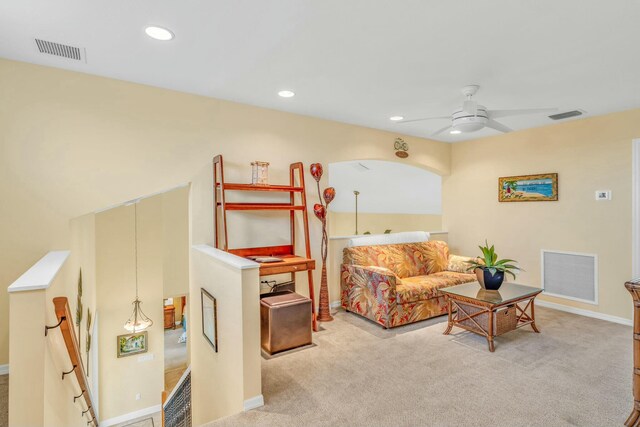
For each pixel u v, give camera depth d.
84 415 3.07
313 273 4.09
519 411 2.12
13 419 1.61
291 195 3.88
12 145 2.56
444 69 2.70
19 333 1.63
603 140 3.89
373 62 2.58
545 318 3.92
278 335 3.00
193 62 2.60
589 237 4.00
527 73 2.77
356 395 2.31
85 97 2.81
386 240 4.69
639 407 1.88
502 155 4.88
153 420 4.87
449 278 4.13
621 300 3.76
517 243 4.69
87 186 2.82
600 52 2.40
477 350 3.03
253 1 1.82
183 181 3.27
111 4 1.85
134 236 4.98
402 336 3.37
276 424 2.01
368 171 6.19
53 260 2.31
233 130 3.54
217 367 2.74
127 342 4.89
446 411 2.12
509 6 1.85
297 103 3.59
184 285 4.72
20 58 2.54
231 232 3.59
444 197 5.70
